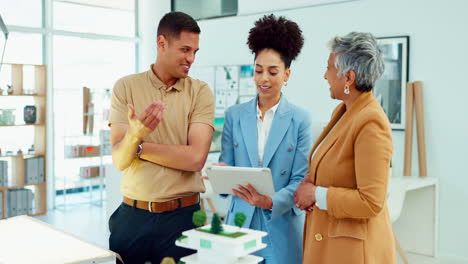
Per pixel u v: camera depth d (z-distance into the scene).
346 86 1.77
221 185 1.94
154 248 2.08
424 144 5.04
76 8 7.73
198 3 7.31
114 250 2.13
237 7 6.78
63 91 7.59
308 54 5.92
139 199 2.06
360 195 1.66
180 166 2.04
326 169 1.80
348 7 5.57
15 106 7.07
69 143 7.65
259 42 2.06
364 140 1.66
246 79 6.59
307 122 2.18
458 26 4.84
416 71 5.12
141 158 2.05
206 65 7.09
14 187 6.64
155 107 1.73
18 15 7.10
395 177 5.07
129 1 8.36
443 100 4.97
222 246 1.37
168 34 2.02
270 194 1.85
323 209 1.80
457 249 4.96
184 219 2.09
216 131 6.88
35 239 1.84
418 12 5.07
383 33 5.32
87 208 7.43
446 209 5.00
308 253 1.87
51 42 7.35
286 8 6.12
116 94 2.15
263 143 2.18
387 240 1.78
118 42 8.22
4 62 6.89
